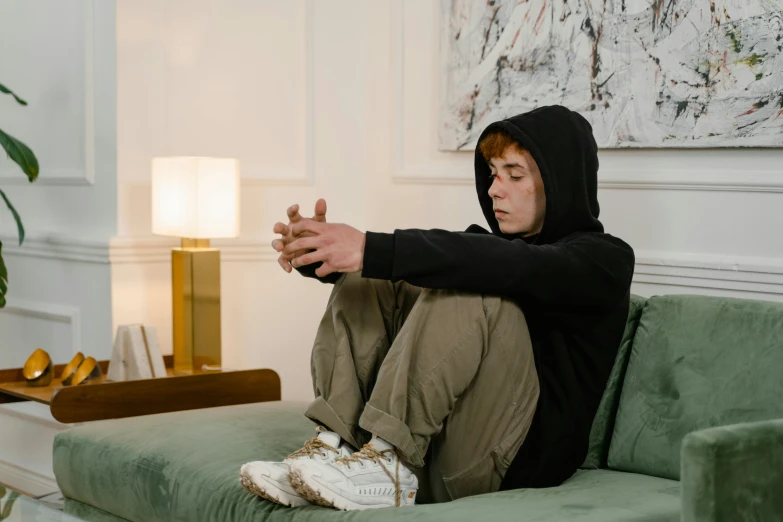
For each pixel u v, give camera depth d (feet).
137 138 10.45
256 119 11.18
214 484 6.14
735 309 6.28
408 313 6.10
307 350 11.73
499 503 5.29
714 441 4.49
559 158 6.30
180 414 7.79
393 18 11.18
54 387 9.47
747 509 4.57
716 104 8.18
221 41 10.93
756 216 8.06
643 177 8.79
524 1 9.68
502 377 5.65
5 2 11.68
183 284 9.70
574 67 9.25
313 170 11.51
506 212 6.49
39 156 11.30
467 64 10.25
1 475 11.34
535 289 5.70
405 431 5.45
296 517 5.44
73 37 10.77
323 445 5.63
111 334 10.37
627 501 5.38
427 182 10.89
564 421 5.90
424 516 5.07
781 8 7.72
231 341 11.16
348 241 5.73
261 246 11.24
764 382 5.92
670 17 8.48
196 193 9.45
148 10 10.45
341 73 11.62
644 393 6.44
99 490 7.09
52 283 11.21
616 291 6.03
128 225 10.44
